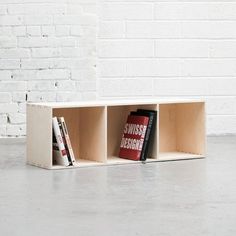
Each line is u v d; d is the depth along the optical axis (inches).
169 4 231.9
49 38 226.7
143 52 232.2
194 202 128.7
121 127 186.9
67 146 168.9
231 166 171.5
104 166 172.2
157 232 107.3
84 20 227.5
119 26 231.1
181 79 233.1
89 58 229.0
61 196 134.0
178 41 232.7
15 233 106.8
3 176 156.9
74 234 106.2
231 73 234.2
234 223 113.0
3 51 225.9
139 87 232.7
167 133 193.9
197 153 187.9
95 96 230.4
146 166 171.9
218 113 235.1
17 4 225.0
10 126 228.7
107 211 121.3
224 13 233.3
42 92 228.2
